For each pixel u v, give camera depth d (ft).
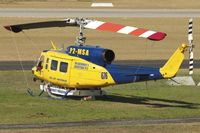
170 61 299.38
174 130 241.55
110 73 311.68
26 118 265.54
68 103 312.09
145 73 302.45
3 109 288.71
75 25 321.93
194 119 270.05
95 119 265.54
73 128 244.22
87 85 321.32
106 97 341.82
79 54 324.80
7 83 401.70
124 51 589.32
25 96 338.13
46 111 284.41
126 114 278.87
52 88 335.88
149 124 255.70
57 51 338.75
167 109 296.92
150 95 355.77
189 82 411.13
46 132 235.20
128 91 370.53
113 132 236.63
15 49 585.63
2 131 236.43
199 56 560.20
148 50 598.34
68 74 326.44
